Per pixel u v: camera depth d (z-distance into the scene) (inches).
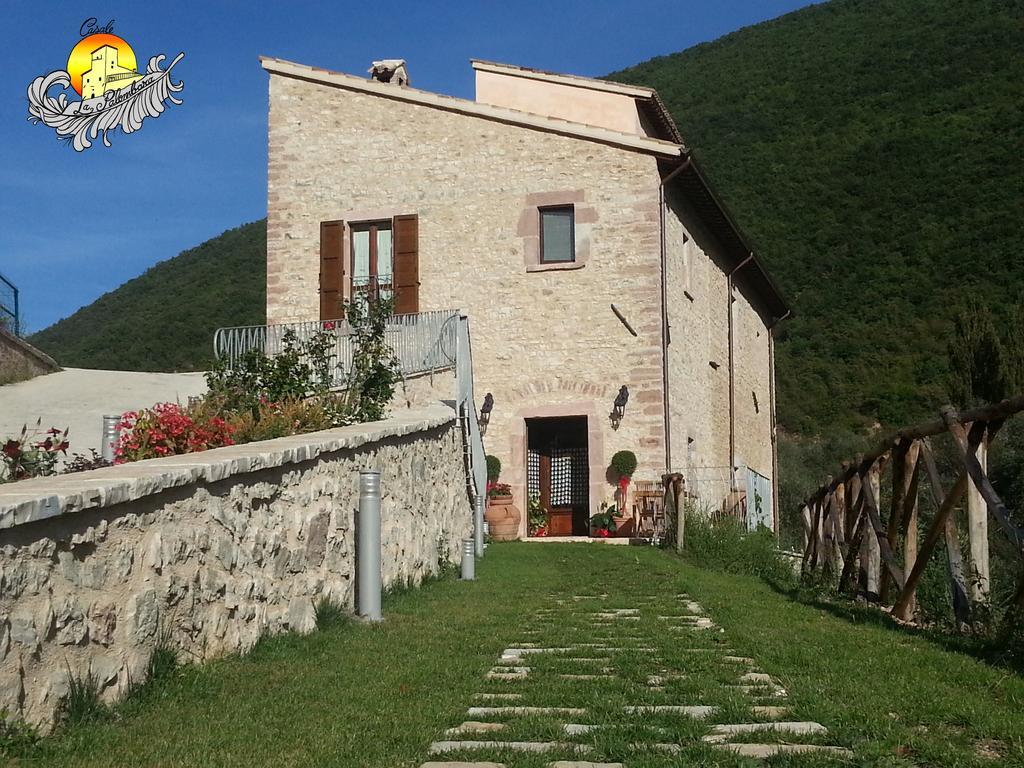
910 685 193.9
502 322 692.7
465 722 172.2
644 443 660.1
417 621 283.4
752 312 984.3
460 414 488.1
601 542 615.2
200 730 164.7
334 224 728.3
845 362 1528.1
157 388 600.1
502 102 760.3
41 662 158.9
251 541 234.8
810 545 472.4
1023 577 231.0
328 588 281.0
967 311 1065.5
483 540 519.2
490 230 703.1
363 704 183.9
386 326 558.6
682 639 258.1
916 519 316.8
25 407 524.4
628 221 681.6
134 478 185.8
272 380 432.8
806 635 261.7
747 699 184.2
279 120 748.6
